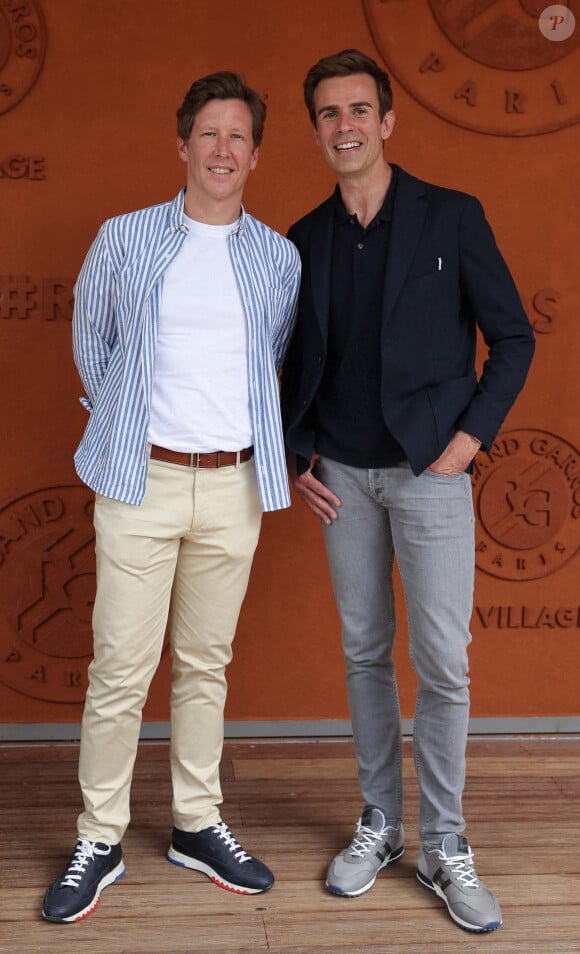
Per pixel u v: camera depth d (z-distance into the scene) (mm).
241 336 2070
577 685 3029
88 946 2002
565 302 2871
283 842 2424
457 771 2189
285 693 2963
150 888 2219
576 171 2820
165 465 2070
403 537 2139
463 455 2059
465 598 2139
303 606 2932
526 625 2994
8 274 2730
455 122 2773
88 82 2680
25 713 2924
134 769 2773
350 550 2230
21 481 2824
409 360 2049
